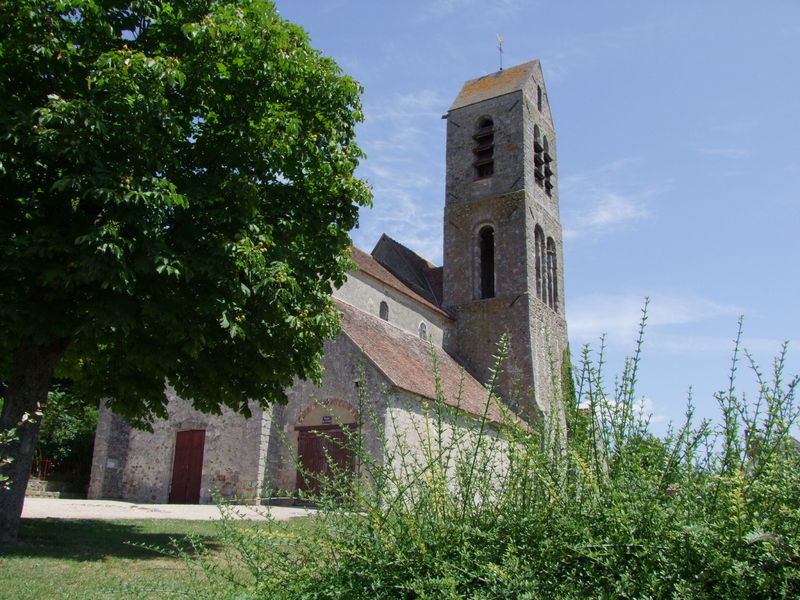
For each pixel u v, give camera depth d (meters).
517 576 3.53
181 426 21.58
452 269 33.00
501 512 4.23
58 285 9.30
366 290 25.59
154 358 10.22
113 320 8.94
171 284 9.99
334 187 12.32
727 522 3.46
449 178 34.75
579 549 3.61
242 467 19.75
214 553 9.64
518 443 4.53
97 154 8.88
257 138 10.66
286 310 10.95
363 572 3.97
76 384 12.86
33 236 8.82
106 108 9.12
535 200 33.50
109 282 8.59
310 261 11.70
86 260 8.53
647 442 4.33
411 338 26.06
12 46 8.98
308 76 11.84
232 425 20.52
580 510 3.92
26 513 13.70
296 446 19.66
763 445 3.86
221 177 10.64
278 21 11.66
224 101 10.62
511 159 33.28
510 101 34.19
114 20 10.51
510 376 29.66
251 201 10.40
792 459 3.77
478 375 30.39
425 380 21.27
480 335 31.14
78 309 9.48
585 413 4.61
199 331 9.90
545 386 29.33
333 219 12.58
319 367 13.08
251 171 11.31
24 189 9.66
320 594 3.99
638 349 4.66
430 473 5.07
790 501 3.57
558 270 35.00
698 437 4.21
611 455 4.36
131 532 11.95
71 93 9.71
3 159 8.52
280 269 10.29
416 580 3.76
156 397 12.03
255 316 10.62
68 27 9.43
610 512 3.75
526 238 31.59
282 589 4.24
